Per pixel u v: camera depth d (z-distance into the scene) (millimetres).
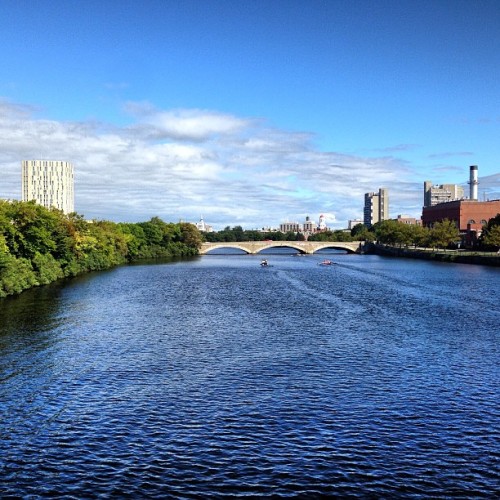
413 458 32375
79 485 29359
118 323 73188
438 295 105562
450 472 30797
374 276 151750
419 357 54812
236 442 34406
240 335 65500
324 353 56375
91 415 38812
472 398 42375
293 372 49312
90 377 47781
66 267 145125
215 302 95188
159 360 53500
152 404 41000
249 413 39156
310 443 34281
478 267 183750
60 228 139875
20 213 117688
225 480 29844
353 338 63844
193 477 30172
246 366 51312
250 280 139375
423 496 28438
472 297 102312
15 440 34656
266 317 78688
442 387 45094
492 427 36812
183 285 124562
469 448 33688
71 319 75688
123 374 48656
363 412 39375
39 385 45500
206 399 42062
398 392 43750
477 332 67688
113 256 196375
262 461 31922
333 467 31250
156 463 31703
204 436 35281
